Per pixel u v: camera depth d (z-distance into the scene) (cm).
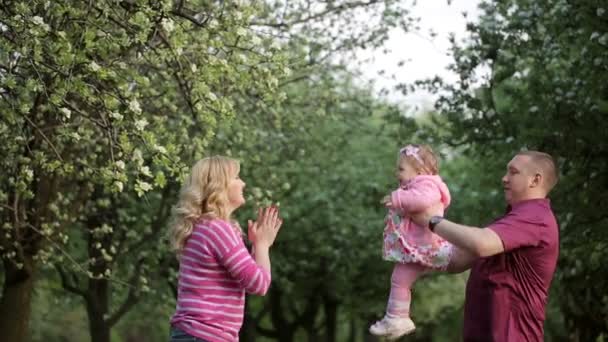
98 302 1680
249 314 2416
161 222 1611
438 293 3042
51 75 853
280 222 572
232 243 535
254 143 1543
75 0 871
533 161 545
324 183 2211
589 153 1231
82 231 1691
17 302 1304
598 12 1127
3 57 904
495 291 529
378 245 2267
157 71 1067
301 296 2578
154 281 2000
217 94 1068
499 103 1588
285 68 934
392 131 1585
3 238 1235
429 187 577
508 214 539
